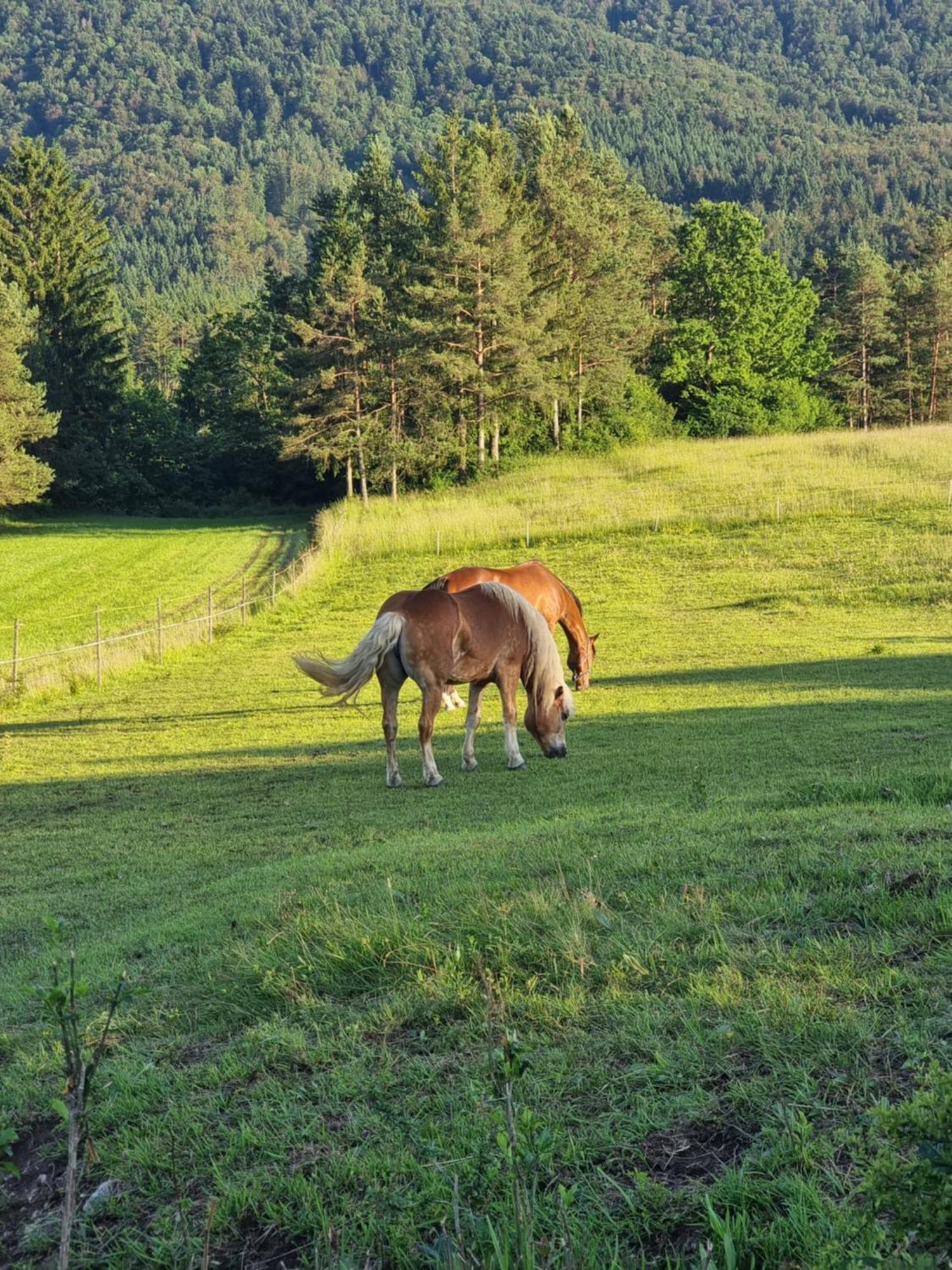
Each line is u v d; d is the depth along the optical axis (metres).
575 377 76.00
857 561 36.50
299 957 6.21
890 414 95.44
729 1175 3.75
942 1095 3.22
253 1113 4.68
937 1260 3.16
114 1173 4.46
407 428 71.81
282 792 14.12
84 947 7.87
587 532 45.03
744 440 73.00
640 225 91.62
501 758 15.07
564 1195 3.62
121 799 14.59
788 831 7.71
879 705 17.00
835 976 4.99
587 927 6.01
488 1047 4.69
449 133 76.00
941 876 6.00
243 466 84.75
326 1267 3.74
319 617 35.00
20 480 67.25
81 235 82.44
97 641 26.62
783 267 92.62
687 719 17.16
